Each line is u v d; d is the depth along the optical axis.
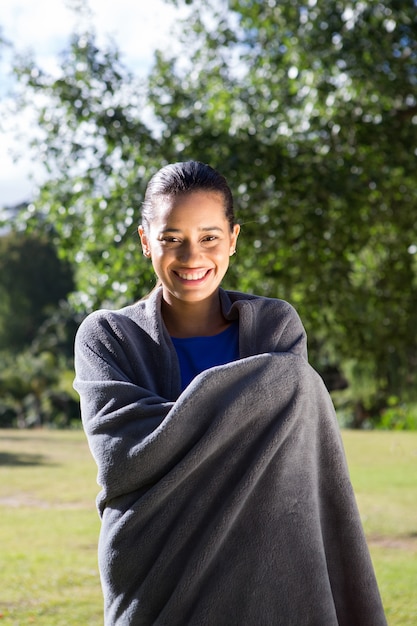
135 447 2.21
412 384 25.80
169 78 10.70
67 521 11.54
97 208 10.01
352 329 11.73
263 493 2.29
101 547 2.28
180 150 9.88
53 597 7.36
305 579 2.29
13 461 19.52
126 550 2.23
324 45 9.50
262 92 10.63
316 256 10.01
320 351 16.28
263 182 9.62
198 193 2.37
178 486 2.23
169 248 2.38
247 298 2.57
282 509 2.29
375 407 33.94
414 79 9.95
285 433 2.27
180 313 2.49
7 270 50.06
